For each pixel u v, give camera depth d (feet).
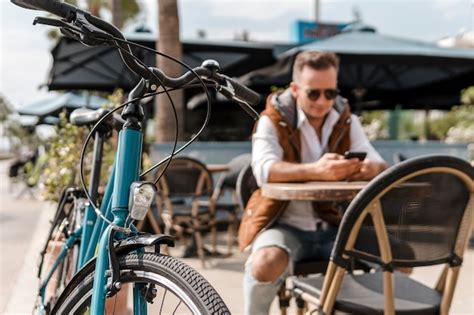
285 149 9.21
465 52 24.23
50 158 13.51
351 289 7.15
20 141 115.55
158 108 22.29
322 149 9.50
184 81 5.76
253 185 9.64
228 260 17.11
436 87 31.58
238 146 21.26
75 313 5.47
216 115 37.83
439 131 62.08
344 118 9.63
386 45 24.44
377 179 6.06
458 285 13.80
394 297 6.84
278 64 24.02
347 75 27.76
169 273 4.74
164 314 4.79
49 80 27.89
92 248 6.42
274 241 8.09
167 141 22.11
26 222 27.63
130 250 5.17
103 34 4.88
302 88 9.13
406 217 6.42
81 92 40.78
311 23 51.16
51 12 4.77
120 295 5.39
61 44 25.05
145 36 24.59
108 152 13.02
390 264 6.30
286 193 7.68
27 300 12.89
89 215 7.38
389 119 51.08
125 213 5.31
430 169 6.13
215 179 20.99
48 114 40.47
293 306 11.84
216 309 4.47
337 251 6.43
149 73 5.35
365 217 6.42
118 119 7.48
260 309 8.10
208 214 17.22
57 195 13.03
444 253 6.70
